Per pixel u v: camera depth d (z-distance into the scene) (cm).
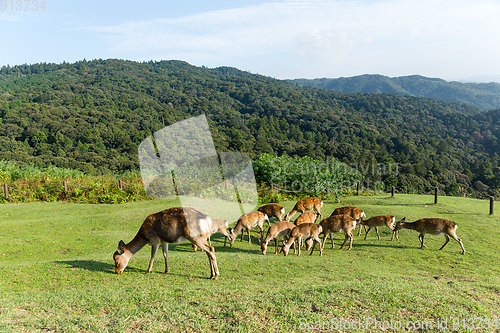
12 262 709
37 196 1530
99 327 343
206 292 462
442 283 576
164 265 655
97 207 1336
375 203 1459
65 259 729
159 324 352
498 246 895
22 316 367
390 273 661
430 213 1235
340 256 834
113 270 614
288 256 816
